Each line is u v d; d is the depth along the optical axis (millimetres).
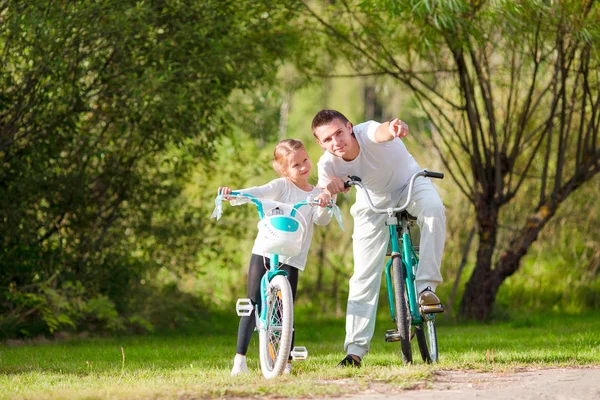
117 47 20125
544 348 13695
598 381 8641
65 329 21516
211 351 15336
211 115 22688
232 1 21734
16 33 18547
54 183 21297
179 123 21891
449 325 24344
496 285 25141
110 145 23141
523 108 25094
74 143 22375
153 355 14672
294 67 26688
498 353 12250
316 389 8148
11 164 20578
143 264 23938
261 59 23000
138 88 20000
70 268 23000
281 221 9633
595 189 29359
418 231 10523
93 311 21516
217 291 30562
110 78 20750
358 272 10625
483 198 25250
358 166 10070
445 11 19297
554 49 22109
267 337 9766
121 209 23719
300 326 25703
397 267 9781
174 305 24766
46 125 20672
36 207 22484
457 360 11023
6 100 19625
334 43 24953
